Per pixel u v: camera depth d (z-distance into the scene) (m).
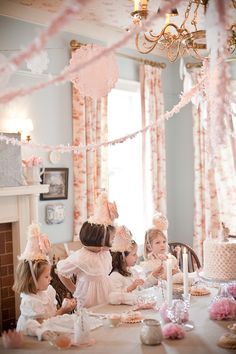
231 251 2.54
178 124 5.85
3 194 3.64
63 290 3.78
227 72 1.84
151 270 3.32
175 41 2.63
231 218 5.32
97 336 2.12
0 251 3.84
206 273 2.63
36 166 3.93
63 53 4.46
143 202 5.30
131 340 2.06
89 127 4.61
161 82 5.57
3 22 3.97
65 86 4.50
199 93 2.82
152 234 3.44
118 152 5.38
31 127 4.07
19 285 2.51
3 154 3.69
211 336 2.11
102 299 2.93
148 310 2.55
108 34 4.86
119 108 5.37
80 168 4.56
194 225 5.58
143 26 1.53
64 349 1.97
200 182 5.51
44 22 4.25
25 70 4.11
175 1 1.49
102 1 3.95
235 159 5.06
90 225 2.96
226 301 2.40
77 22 4.49
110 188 5.30
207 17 1.86
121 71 5.12
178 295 2.67
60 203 4.45
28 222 3.91
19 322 2.49
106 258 3.02
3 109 3.97
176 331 2.07
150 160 5.33
